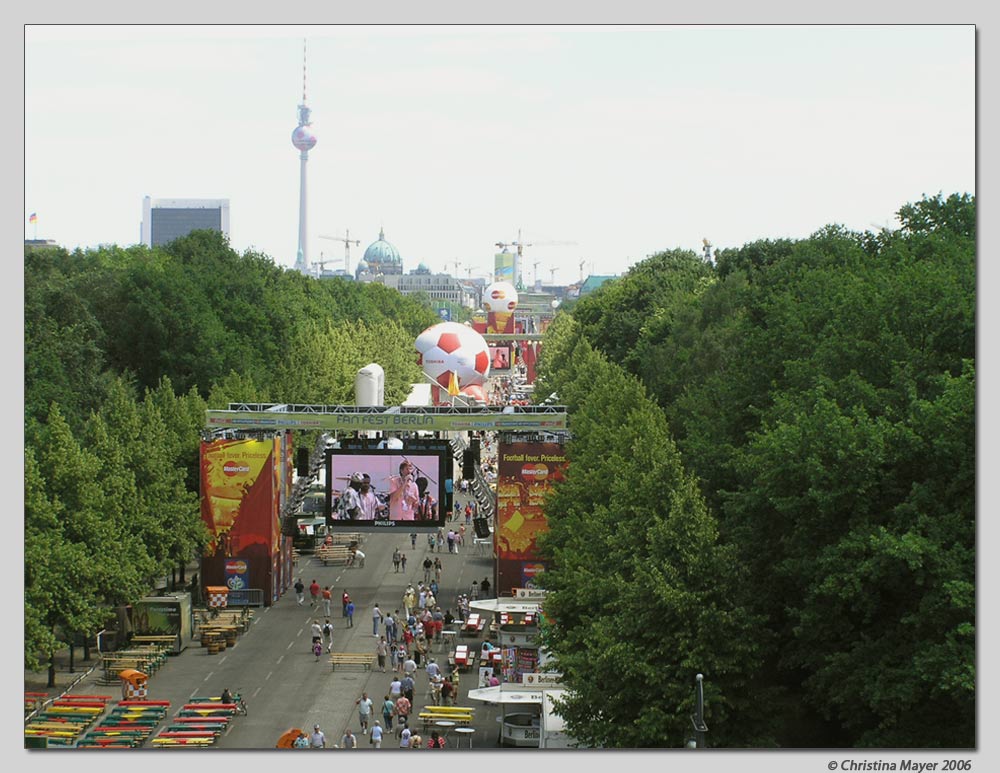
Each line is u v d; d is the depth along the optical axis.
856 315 87.00
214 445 120.75
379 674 101.19
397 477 122.25
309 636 112.31
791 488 73.44
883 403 77.12
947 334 81.88
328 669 102.31
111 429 114.00
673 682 67.62
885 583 67.75
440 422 121.25
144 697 90.88
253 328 198.62
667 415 138.88
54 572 90.69
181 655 106.19
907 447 69.81
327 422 121.19
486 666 99.56
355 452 122.00
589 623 79.25
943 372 78.62
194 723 85.62
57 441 99.00
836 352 84.75
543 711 78.44
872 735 65.38
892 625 68.56
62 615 91.88
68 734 81.94
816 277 117.12
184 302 179.12
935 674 62.16
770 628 76.19
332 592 127.75
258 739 84.38
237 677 99.75
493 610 107.25
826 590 66.12
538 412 123.12
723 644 68.19
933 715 65.44
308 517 144.50
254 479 121.19
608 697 69.38
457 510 163.88
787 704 70.50
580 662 71.75
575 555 86.94
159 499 112.56
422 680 99.69
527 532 118.81
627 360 190.38
